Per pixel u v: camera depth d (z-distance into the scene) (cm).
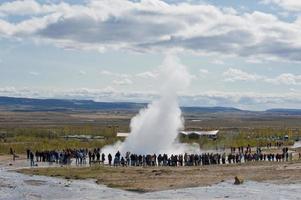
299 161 8200
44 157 8925
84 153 8919
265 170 6594
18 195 4994
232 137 15625
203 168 7238
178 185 5484
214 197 4650
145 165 8069
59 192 5188
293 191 4916
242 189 5097
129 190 5300
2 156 10062
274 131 19262
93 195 4981
